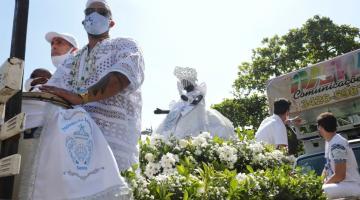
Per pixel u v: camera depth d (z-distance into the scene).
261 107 23.41
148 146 3.88
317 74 8.27
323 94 8.09
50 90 2.25
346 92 7.75
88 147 2.07
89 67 2.60
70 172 1.95
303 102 8.40
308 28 23.41
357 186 4.63
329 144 4.93
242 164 4.05
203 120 5.84
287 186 3.20
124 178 2.27
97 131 2.17
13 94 1.91
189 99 5.94
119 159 2.42
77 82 2.63
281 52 23.88
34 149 2.09
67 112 2.11
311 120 8.24
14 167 1.77
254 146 4.21
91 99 2.31
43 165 1.98
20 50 1.95
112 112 2.49
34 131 2.15
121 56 2.48
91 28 2.69
